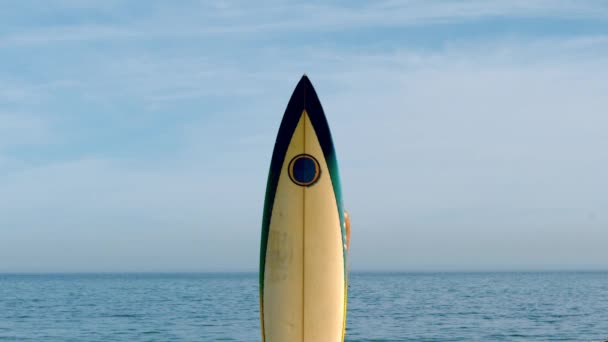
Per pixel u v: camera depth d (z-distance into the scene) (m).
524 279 147.12
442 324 33.44
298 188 8.00
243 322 36.09
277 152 8.05
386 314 39.50
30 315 42.06
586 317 37.31
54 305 52.78
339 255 8.00
